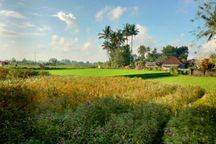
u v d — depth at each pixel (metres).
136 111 21.36
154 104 24.72
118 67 140.88
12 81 31.97
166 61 161.38
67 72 76.94
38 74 53.97
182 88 38.31
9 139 14.23
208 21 35.50
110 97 25.84
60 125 16.17
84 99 25.02
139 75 69.12
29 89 26.33
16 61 171.75
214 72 85.31
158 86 38.31
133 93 31.20
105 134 15.79
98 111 20.28
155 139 17.89
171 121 19.81
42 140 14.82
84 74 69.44
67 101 23.38
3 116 16.83
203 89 41.50
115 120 18.38
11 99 22.50
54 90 27.69
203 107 23.81
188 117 20.20
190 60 164.38
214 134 18.30
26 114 18.47
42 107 21.55
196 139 17.14
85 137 15.22
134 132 16.80
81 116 18.34
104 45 171.50
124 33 169.38
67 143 14.43
